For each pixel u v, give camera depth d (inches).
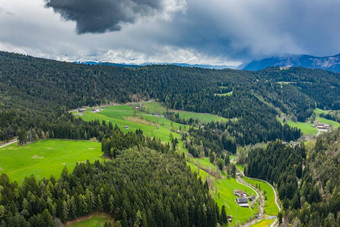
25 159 6382.9
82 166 5187.0
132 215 4424.2
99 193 4576.8
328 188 6614.2
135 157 6250.0
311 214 5413.4
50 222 3789.4
